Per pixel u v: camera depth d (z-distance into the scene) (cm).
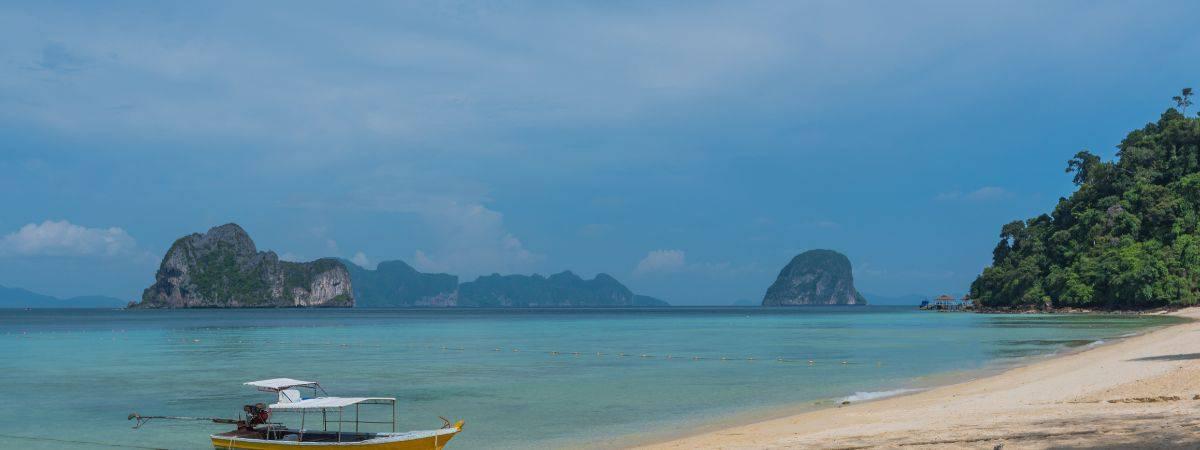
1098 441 2094
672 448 2633
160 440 3241
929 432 2452
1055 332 10144
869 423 2809
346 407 3941
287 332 13162
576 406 3891
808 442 2445
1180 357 4569
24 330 14150
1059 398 3102
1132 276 18062
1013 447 2114
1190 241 18362
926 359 6266
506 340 10238
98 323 18775
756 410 3603
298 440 2655
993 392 3556
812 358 6638
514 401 4100
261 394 4541
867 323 15938
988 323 14275
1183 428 2164
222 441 2709
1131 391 3086
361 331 13562
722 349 7994
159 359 7088
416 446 2628
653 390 4475
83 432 3422
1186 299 17288
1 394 4556
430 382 5006
